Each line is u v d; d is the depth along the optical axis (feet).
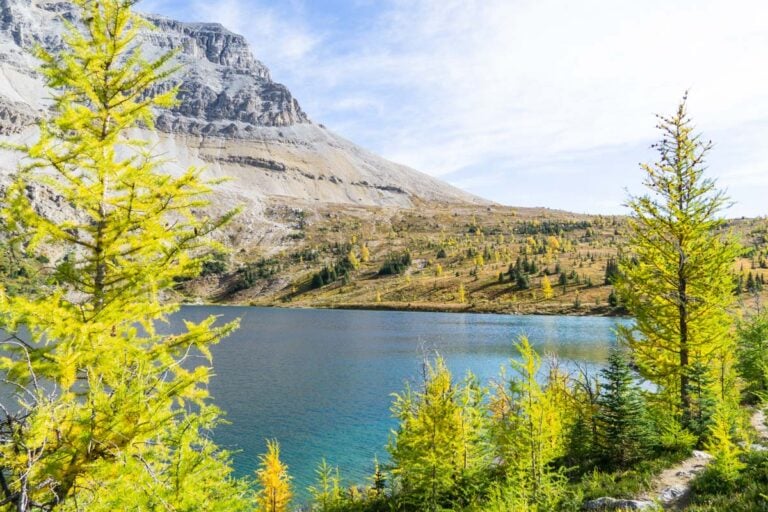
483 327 350.02
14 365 17.65
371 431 121.90
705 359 59.36
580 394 62.64
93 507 16.84
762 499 36.60
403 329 347.56
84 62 21.26
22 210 18.86
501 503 38.99
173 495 19.27
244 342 286.66
